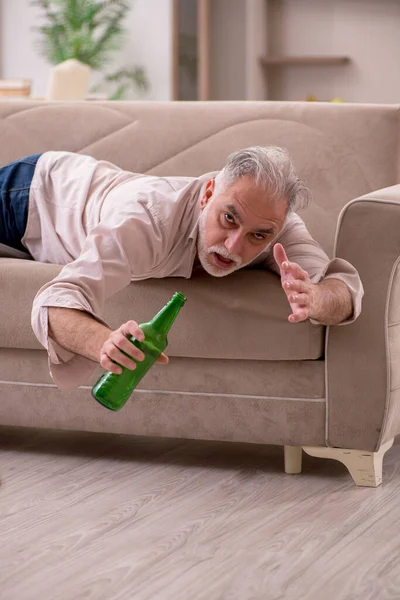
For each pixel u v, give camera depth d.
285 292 2.11
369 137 2.78
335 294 2.01
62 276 1.88
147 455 2.43
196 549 1.76
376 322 2.13
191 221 2.12
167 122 2.91
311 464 2.37
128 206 2.08
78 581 1.60
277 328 2.16
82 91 4.54
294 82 8.62
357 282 2.07
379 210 2.10
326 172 2.78
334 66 8.45
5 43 8.93
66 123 2.97
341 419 2.17
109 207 2.34
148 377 2.30
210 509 2.00
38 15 8.80
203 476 2.25
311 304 1.94
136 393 2.32
